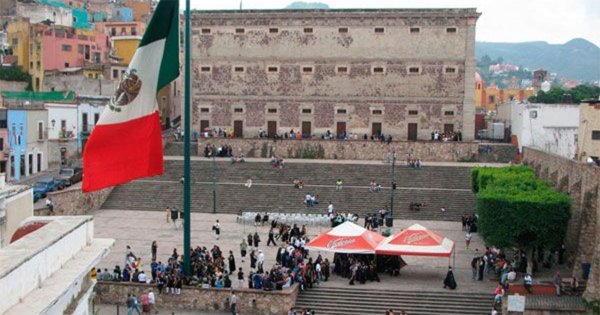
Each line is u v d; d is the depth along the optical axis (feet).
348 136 365.61
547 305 154.92
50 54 402.72
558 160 224.33
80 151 337.52
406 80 362.12
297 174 304.50
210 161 320.91
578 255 174.40
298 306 170.30
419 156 341.21
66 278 56.90
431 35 359.05
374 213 261.85
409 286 178.09
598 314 149.69
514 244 183.73
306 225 245.45
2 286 46.60
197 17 371.56
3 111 288.30
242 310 169.68
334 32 365.40
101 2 593.01
